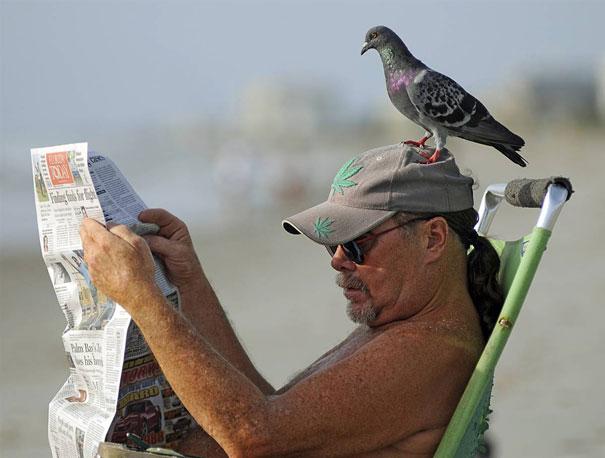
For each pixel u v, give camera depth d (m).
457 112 5.00
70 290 4.62
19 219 43.47
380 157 4.41
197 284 5.04
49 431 4.67
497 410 10.64
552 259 24.03
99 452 4.26
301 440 4.02
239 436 3.98
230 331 5.09
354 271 4.40
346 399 4.05
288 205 58.00
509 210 41.66
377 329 4.48
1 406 13.18
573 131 131.00
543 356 13.16
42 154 4.50
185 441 4.79
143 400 4.57
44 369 15.96
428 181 4.32
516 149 5.20
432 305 4.35
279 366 14.52
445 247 4.36
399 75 5.10
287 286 25.11
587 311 16.33
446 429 4.16
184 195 63.62
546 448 9.18
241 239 40.09
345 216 4.34
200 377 3.99
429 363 4.19
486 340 4.48
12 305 23.98
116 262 4.12
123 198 4.93
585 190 48.78
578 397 10.94
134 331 4.42
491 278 4.48
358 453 4.16
